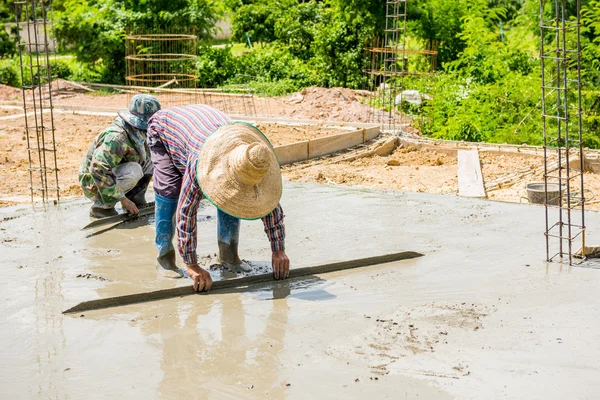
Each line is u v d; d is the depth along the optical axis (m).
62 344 5.77
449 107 16.86
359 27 24.23
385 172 12.63
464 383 5.11
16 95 21.23
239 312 6.39
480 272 7.35
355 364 5.41
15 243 8.24
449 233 8.63
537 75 16.88
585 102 16.36
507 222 9.09
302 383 5.12
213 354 5.59
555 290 6.86
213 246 8.06
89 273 7.29
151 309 6.47
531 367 5.34
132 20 25.05
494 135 15.89
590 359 5.46
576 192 11.08
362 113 17.80
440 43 23.72
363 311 6.38
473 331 5.96
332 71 24.23
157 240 7.25
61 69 25.36
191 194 6.52
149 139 7.14
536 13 22.00
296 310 6.42
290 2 28.31
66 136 15.26
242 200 6.28
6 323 6.15
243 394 4.99
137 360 5.49
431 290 6.88
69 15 25.34
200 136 6.60
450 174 12.45
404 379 5.17
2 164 12.61
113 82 25.12
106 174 8.75
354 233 8.61
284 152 13.07
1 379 5.22
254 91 22.33
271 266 7.43
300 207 9.80
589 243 8.12
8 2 28.33
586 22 19.05
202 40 26.05
